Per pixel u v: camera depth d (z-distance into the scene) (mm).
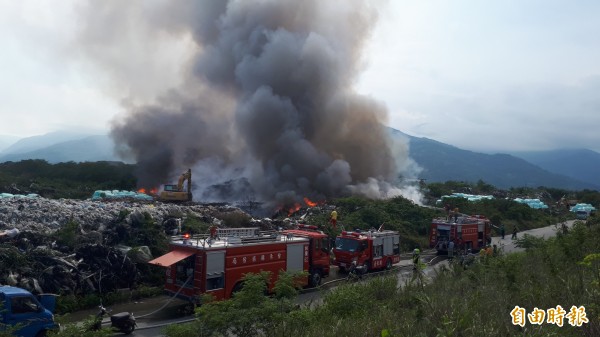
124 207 25719
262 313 8188
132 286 16734
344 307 10203
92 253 16766
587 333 5855
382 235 22859
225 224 26531
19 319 10047
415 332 6430
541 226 48969
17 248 15750
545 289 7969
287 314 8422
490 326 6051
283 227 28656
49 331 9016
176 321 13406
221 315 7992
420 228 34188
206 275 14008
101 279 15953
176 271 14797
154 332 12320
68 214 21547
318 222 29594
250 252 15367
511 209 49688
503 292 8578
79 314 14148
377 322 7562
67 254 16578
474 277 11734
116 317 12039
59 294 14477
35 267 15008
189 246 14500
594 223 23438
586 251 11711
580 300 6781
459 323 5914
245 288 8773
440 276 12789
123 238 19391
